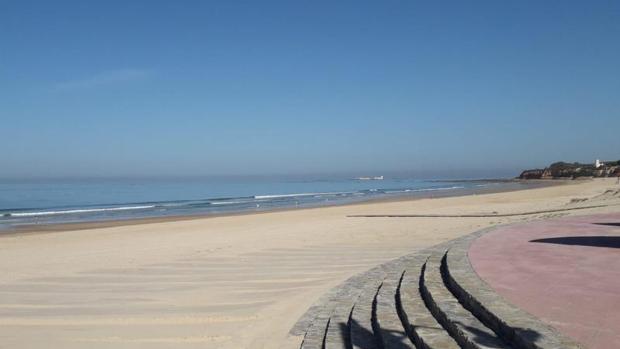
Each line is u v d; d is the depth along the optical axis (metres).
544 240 9.85
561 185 77.75
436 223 19.42
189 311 7.66
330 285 9.05
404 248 13.27
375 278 8.83
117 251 14.00
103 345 6.25
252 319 7.18
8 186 104.62
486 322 4.91
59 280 10.09
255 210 36.56
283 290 8.89
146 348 6.14
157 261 12.10
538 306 5.05
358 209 30.97
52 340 6.45
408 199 47.31
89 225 25.73
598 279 6.29
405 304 6.08
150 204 45.84
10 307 8.02
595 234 10.61
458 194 57.66
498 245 9.23
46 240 17.91
